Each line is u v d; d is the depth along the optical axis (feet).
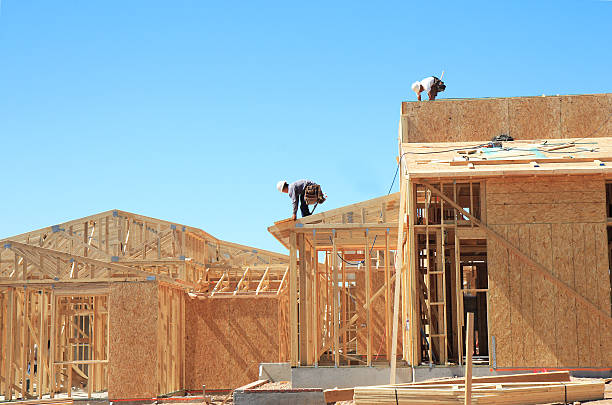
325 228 49.93
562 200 44.62
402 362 48.49
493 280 44.45
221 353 72.54
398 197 50.39
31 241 75.82
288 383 54.39
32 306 66.18
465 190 49.21
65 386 69.10
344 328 54.70
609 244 51.37
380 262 76.33
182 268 74.18
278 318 72.84
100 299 67.56
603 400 35.24
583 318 43.70
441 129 52.49
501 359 43.86
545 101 52.06
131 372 58.29
